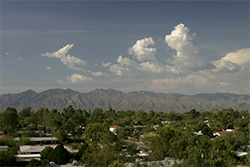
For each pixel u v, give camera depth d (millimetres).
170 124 179250
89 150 74312
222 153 70938
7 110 138250
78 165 73250
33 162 68812
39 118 157750
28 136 121062
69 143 119188
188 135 84312
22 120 158000
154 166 51906
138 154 80312
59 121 146625
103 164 58406
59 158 74188
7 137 103188
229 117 177500
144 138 109875
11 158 71250
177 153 65188
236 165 71938
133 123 188375
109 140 89500
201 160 47031
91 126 110750
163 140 76812
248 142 104562
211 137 132500
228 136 96062
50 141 118062
